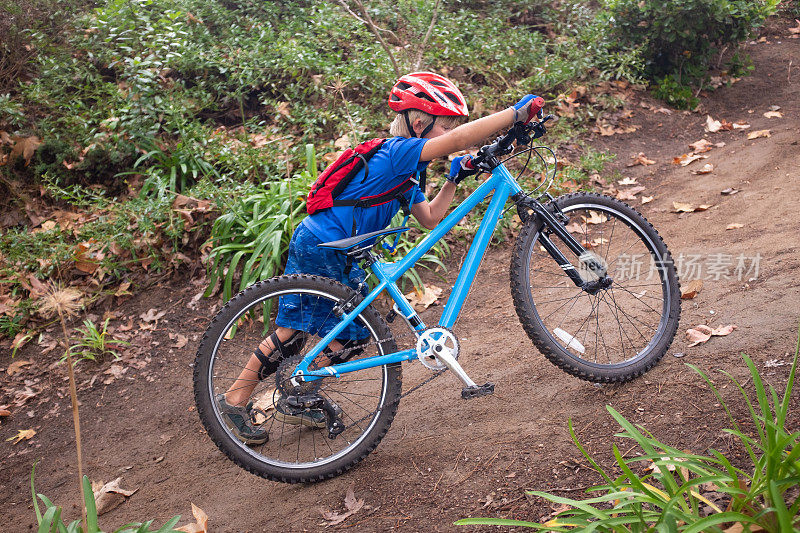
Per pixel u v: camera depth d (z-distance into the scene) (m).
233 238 4.34
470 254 2.81
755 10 6.56
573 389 2.96
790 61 7.25
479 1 7.07
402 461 2.74
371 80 5.77
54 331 4.20
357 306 2.67
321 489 2.69
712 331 3.08
